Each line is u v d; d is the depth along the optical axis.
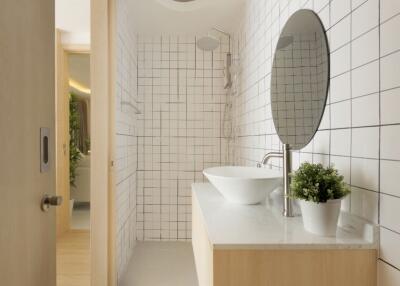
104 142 2.03
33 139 0.87
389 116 0.88
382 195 0.92
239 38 3.04
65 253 3.03
